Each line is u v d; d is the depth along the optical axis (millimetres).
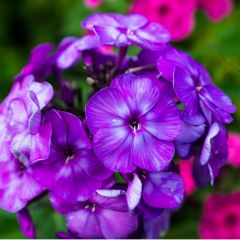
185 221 316
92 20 243
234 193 303
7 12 441
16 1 440
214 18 353
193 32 374
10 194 234
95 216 227
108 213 225
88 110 214
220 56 335
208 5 349
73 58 247
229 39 332
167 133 215
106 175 218
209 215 304
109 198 222
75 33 374
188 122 219
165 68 221
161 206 220
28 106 221
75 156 220
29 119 212
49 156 218
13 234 302
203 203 315
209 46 328
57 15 435
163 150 215
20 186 232
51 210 275
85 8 374
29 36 440
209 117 222
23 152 219
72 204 227
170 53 235
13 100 229
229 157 299
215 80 332
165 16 341
